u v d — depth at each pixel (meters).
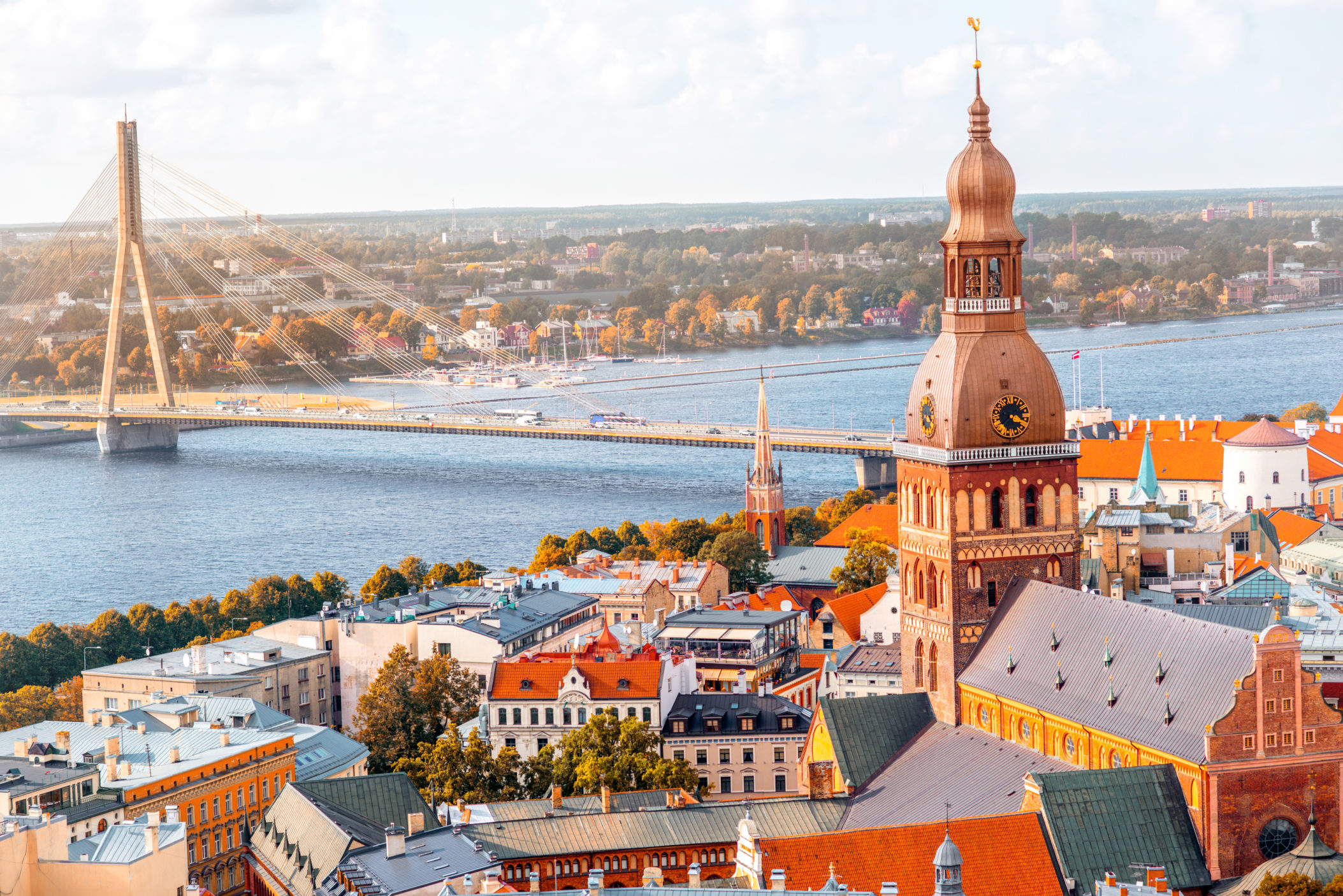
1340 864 151.62
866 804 190.62
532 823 183.25
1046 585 196.75
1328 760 160.00
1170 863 157.50
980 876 155.75
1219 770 157.75
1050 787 159.50
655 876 167.00
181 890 189.00
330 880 172.38
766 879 154.00
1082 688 179.12
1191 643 169.62
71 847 188.75
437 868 169.88
